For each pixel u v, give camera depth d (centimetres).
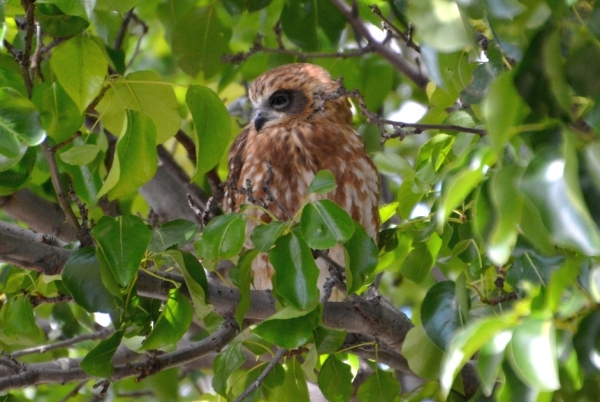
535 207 414
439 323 686
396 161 993
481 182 558
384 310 837
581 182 412
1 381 748
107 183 639
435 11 451
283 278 637
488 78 634
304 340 661
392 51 1200
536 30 435
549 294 457
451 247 858
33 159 763
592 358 502
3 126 627
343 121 1113
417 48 802
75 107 743
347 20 1180
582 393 569
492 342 483
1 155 647
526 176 411
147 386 1141
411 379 1078
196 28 1147
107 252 645
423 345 746
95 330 1130
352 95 691
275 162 1045
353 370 890
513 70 426
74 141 842
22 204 1052
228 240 652
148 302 738
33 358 1008
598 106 422
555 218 398
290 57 1285
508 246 441
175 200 1164
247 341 770
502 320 462
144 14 1488
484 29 636
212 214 1155
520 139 473
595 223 407
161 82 745
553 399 577
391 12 1220
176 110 760
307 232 633
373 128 1219
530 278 634
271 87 1107
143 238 652
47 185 1072
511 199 439
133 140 668
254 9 1144
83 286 665
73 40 714
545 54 421
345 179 1038
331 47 1227
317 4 1159
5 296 762
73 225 705
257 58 1386
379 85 1227
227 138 727
